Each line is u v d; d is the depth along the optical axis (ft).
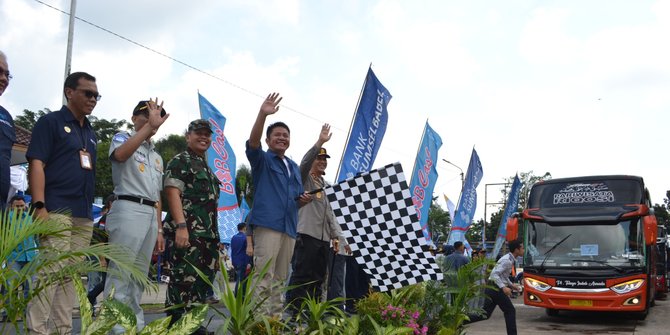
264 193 19.34
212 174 18.17
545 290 41.93
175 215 16.60
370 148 41.42
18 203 18.53
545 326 38.86
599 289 40.42
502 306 29.25
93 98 14.89
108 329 10.48
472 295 22.13
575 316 45.24
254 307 13.84
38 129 14.05
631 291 39.96
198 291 17.31
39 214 13.17
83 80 14.84
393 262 19.47
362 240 19.45
